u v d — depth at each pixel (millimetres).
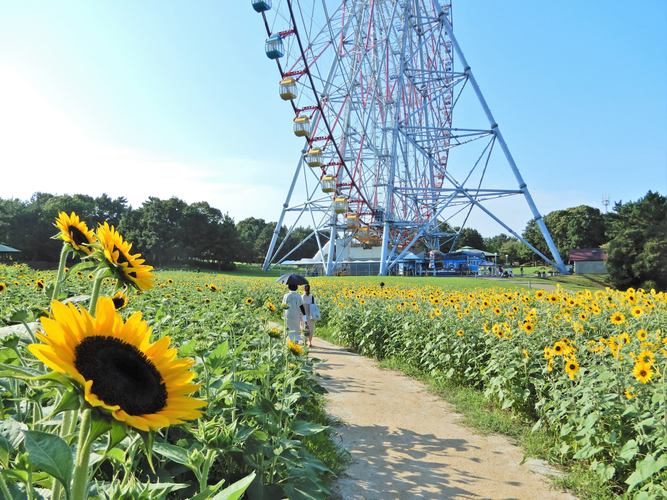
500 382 6262
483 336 7840
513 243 124125
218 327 5969
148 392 987
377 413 6461
